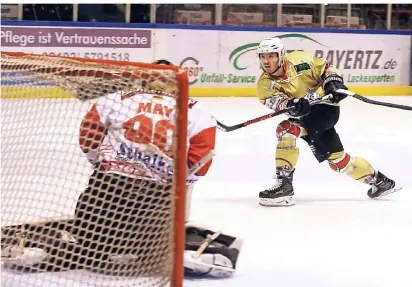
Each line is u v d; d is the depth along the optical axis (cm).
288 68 945
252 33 2273
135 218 592
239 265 704
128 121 600
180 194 552
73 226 607
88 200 604
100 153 611
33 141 706
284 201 967
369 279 677
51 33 2055
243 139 1516
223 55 2255
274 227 861
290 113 920
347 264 721
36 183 698
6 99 673
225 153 1364
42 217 626
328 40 2359
